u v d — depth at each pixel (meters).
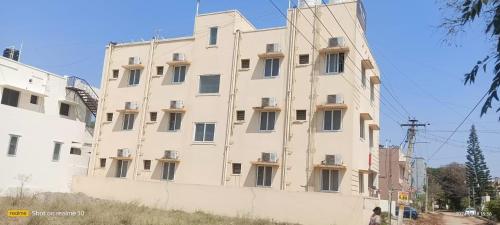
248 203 29.52
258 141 32.72
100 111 39.34
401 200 31.80
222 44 35.53
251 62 34.19
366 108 34.69
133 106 37.59
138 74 38.72
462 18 4.57
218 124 34.28
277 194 28.80
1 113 29.36
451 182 110.06
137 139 37.19
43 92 39.59
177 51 37.41
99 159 38.53
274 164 31.44
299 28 33.25
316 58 32.25
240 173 32.91
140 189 33.38
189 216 25.78
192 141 34.97
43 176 32.19
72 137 34.88
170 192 32.25
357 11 32.28
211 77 35.47
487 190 92.94
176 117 36.28
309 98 31.86
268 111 32.88
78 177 35.53
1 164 29.16
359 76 32.47
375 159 38.34
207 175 33.84
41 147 32.09
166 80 37.28
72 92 42.84
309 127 31.41
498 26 4.07
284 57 33.19
